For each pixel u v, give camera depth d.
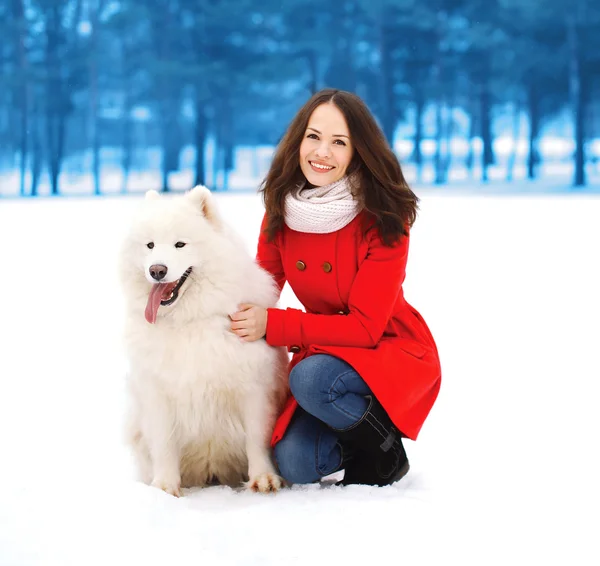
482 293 8.29
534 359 5.56
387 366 3.06
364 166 3.13
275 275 3.54
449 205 21.42
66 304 8.04
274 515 2.66
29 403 4.55
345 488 3.03
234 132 44.38
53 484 2.87
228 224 3.30
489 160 43.88
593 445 3.76
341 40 44.31
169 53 43.31
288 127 3.25
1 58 41.62
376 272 3.11
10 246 13.03
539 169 41.44
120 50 43.06
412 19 42.75
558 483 3.21
